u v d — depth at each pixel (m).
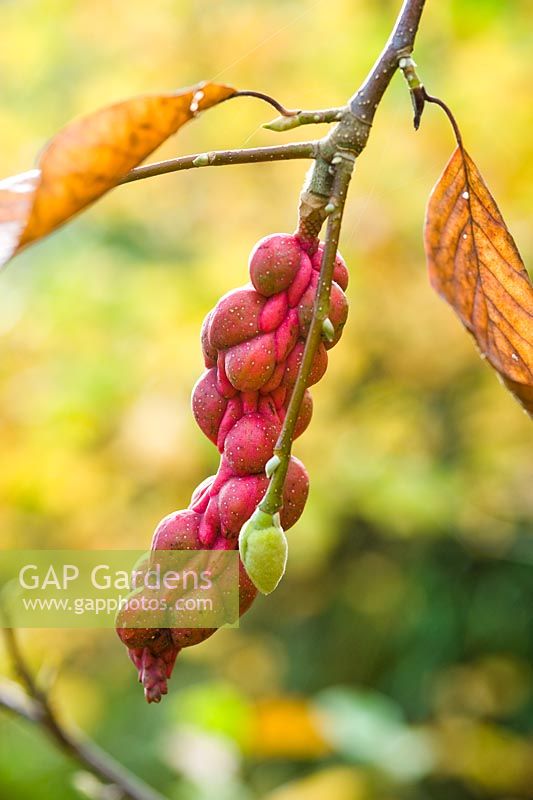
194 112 1.14
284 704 3.47
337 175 1.15
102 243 5.56
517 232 4.41
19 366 4.86
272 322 1.19
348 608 6.55
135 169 1.18
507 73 4.13
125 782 2.45
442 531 5.83
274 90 4.79
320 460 4.76
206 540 1.19
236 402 1.23
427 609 6.29
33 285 5.11
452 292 1.30
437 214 1.32
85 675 5.74
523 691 5.99
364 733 3.55
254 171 4.86
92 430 4.76
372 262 4.64
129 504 4.84
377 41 4.61
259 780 5.81
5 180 1.17
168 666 1.18
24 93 5.80
